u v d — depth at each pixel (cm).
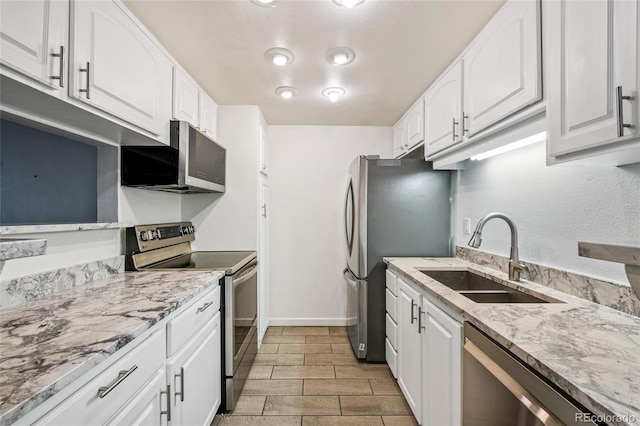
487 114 143
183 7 139
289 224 329
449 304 124
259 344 272
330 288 330
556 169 140
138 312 105
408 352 184
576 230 129
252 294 237
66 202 157
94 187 175
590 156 91
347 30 157
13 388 60
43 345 79
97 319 98
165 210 235
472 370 107
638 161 100
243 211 263
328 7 140
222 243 263
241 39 165
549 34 102
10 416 53
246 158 264
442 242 243
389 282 229
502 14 132
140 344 97
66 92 105
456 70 176
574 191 130
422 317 163
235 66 195
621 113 76
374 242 242
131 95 138
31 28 91
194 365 138
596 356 75
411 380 178
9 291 113
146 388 100
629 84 75
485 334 102
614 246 78
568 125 95
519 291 145
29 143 139
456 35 161
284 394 202
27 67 90
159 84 164
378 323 243
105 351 77
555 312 108
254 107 263
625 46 76
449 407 129
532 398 77
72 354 74
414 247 241
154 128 158
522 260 161
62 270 135
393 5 138
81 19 109
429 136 219
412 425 173
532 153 156
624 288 107
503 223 180
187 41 167
